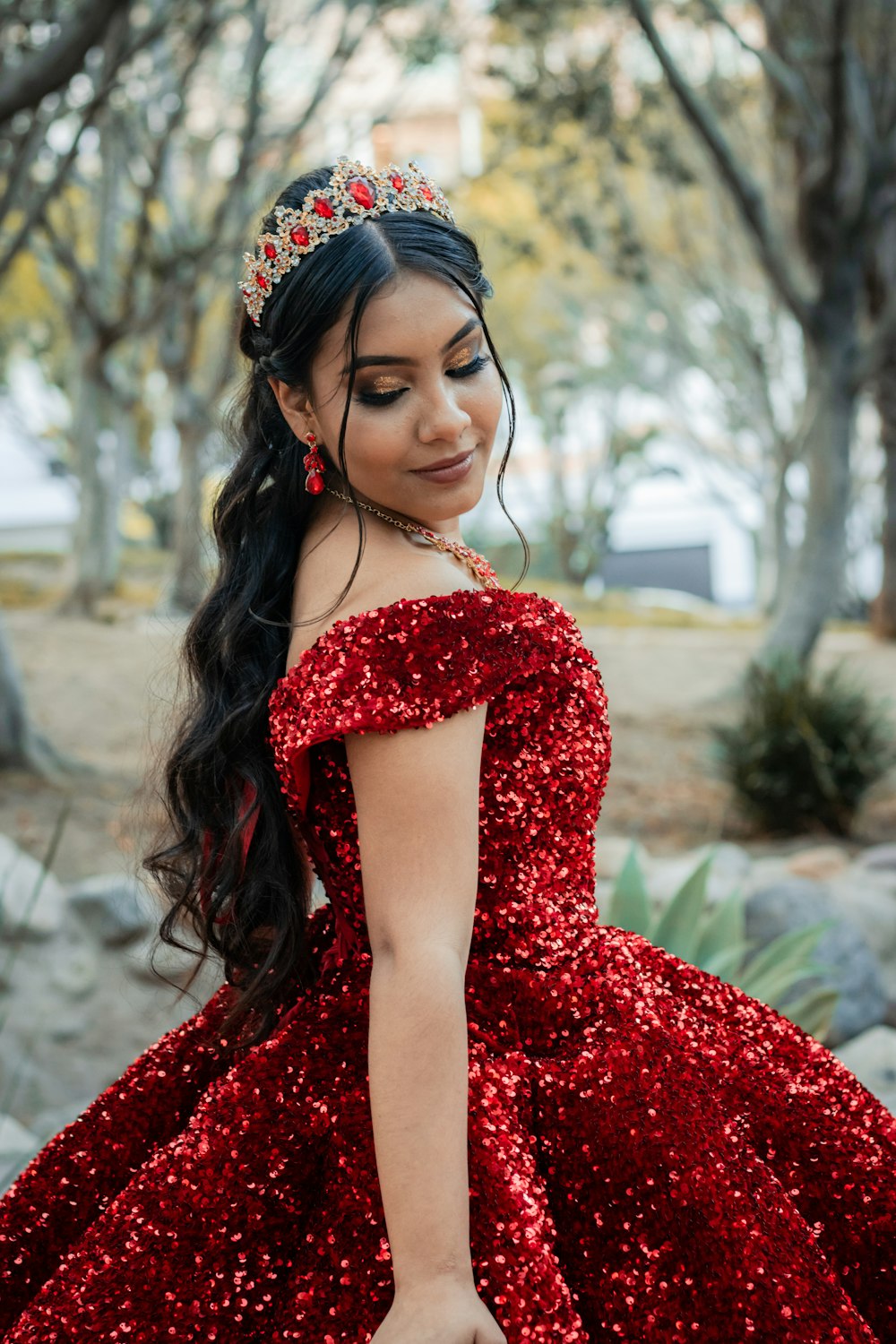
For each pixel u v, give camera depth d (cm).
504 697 140
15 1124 409
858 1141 153
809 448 1095
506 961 148
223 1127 143
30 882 565
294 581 158
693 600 2473
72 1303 138
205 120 1402
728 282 1791
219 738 153
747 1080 156
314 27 1185
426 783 129
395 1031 122
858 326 1170
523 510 2872
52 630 1448
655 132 1292
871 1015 500
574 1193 140
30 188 1042
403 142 1522
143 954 548
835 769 867
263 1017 155
